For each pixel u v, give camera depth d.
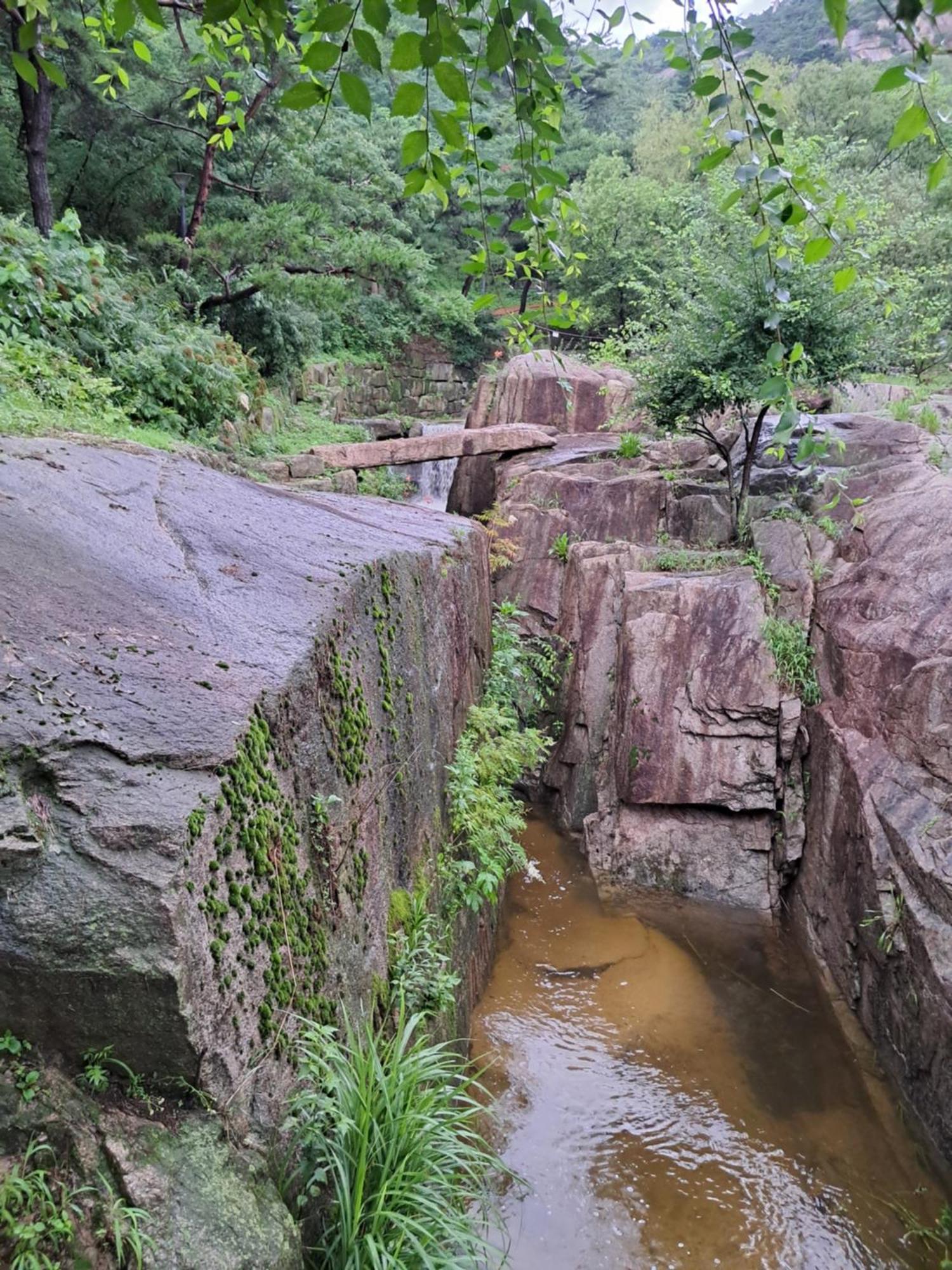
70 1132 1.56
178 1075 1.71
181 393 7.55
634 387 9.11
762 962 5.56
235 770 2.07
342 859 2.83
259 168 13.85
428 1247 2.01
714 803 6.35
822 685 6.18
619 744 6.82
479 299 2.19
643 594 6.93
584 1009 5.02
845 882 5.20
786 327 6.57
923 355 7.48
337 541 4.05
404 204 20.81
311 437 11.42
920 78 1.16
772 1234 3.57
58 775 1.82
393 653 3.84
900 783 4.93
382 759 3.46
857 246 6.54
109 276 8.52
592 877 6.57
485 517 8.63
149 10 1.54
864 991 4.85
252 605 2.93
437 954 3.45
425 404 22.55
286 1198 1.91
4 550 2.63
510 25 1.42
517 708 7.69
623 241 17.81
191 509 3.84
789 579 6.68
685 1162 3.92
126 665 2.28
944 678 4.85
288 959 2.21
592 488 8.53
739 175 1.57
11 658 2.11
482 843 4.89
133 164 13.33
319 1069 2.17
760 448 8.22
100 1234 1.49
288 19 1.47
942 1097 3.92
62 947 1.61
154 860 1.74
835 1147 4.03
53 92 11.76
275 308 12.84
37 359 5.58
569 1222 3.55
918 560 5.86
